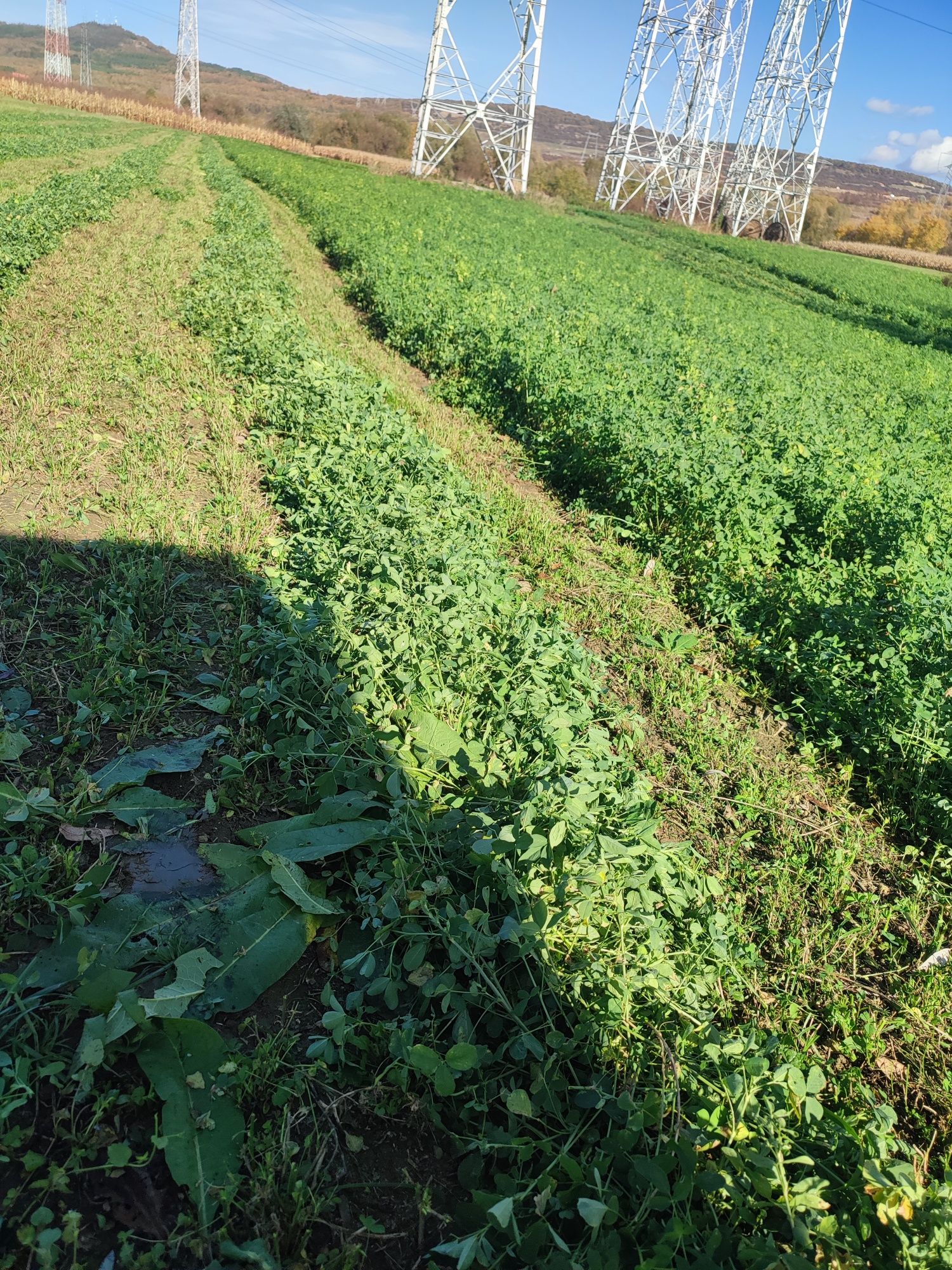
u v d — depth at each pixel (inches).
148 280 524.7
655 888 139.9
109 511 241.9
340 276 751.1
